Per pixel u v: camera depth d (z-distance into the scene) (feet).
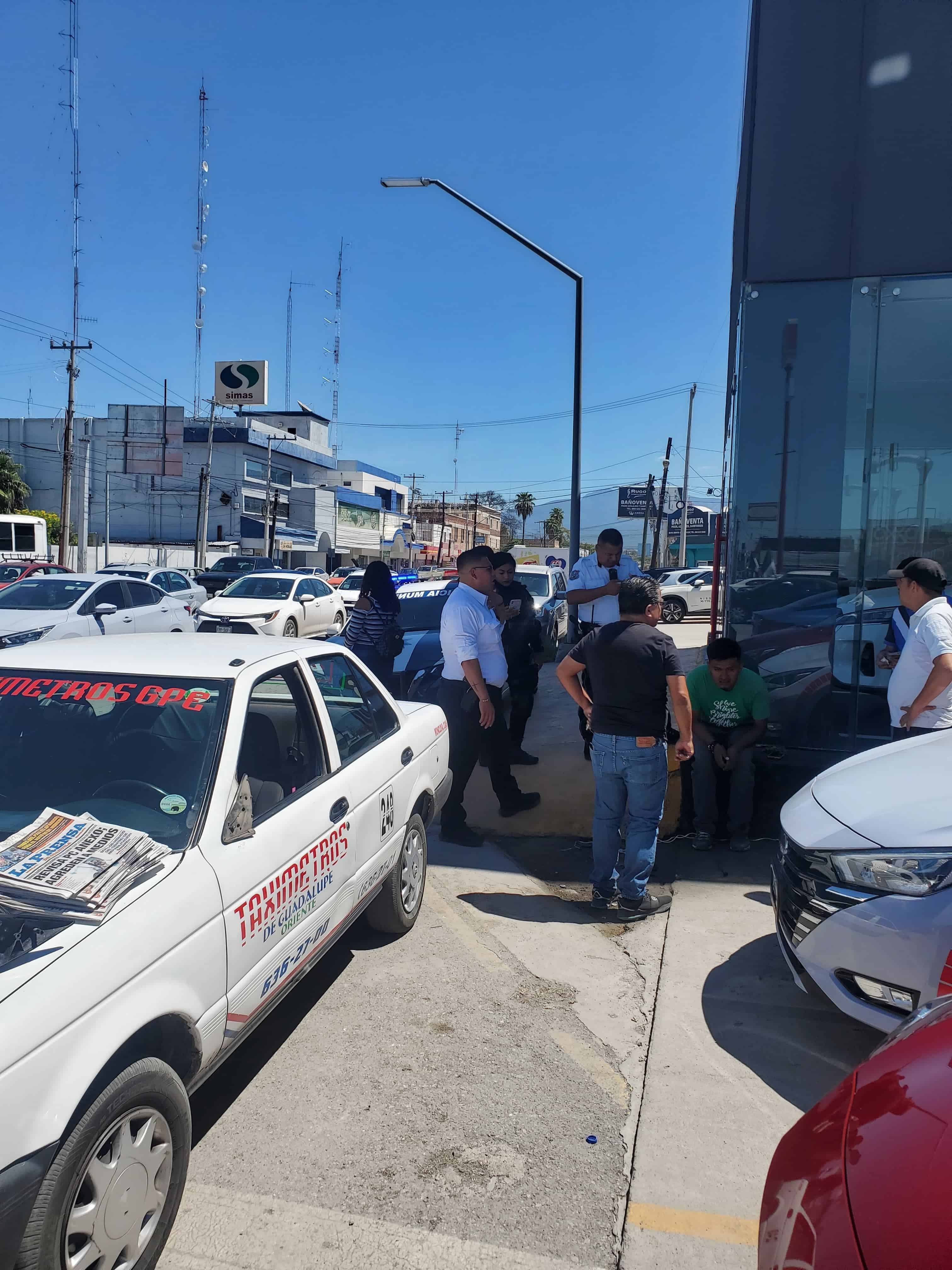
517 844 19.15
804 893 10.89
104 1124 6.77
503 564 24.62
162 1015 7.56
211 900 8.45
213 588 91.30
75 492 194.49
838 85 18.56
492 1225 8.31
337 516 233.76
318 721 11.69
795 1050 11.22
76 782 9.59
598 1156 9.26
